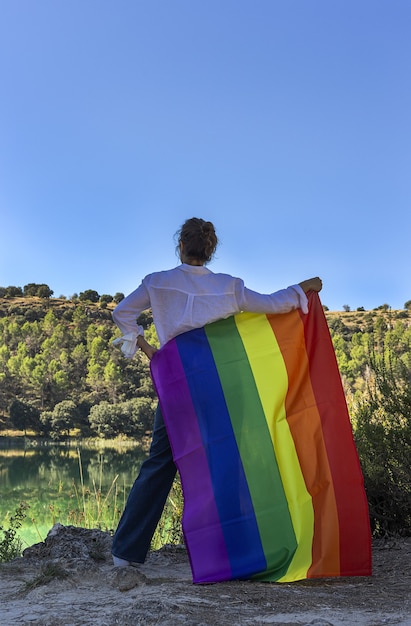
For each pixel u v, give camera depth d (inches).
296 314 132.9
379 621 87.7
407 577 118.4
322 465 122.6
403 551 149.3
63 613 93.4
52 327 5447.8
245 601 98.3
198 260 130.3
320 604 97.8
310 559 115.0
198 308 126.1
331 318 5595.5
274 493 119.0
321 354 131.0
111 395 4493.1
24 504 239.1
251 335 129.0
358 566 117.3
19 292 6860.2
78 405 4357.8
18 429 4261.8
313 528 117.5
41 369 4606.3
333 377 129.4
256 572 114.3
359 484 122.6
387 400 193.9
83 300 6653.5
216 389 124.5
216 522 117.5
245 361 126.9
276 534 116.6
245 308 129.4
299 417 125.3
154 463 127.7
